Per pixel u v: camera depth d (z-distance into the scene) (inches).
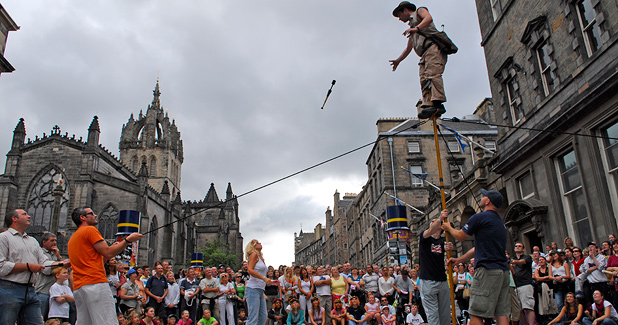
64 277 425.4
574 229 649.0
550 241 685.3
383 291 591.8
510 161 789.9
